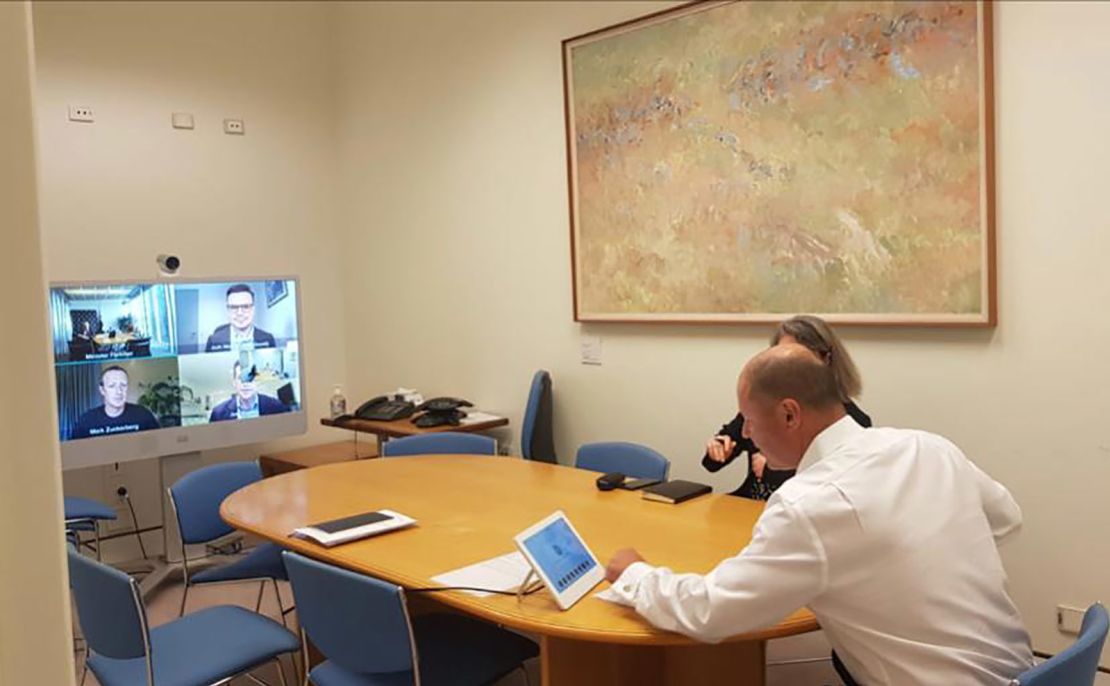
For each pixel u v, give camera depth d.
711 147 3.73
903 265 3.22
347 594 2.02
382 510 2.77
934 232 3.13
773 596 1.58
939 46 3.07
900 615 1.57
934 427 3.20
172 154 4.89
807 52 3.40
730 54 3.63
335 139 5.60
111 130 4.67
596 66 4.11
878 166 3.25
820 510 1.56
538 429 4.32
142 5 4.76
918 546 1.57
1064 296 2.87
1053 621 2.97
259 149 5.25
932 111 3.10
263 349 4.59
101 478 4.64
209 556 4.61
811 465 1.75
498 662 2.33
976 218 3.03
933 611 1.57
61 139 4.50
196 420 4.35
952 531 1.62
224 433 4.45
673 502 2.73
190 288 4.30
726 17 3.63
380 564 2.24
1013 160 2.95
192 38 4.95
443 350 5.09
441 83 4.92
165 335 4.23
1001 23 2.94
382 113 5.28
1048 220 2.89
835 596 1.59
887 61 3.20
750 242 3.64
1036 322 2.94
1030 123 2.90
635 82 3.96
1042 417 2.95
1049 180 2.88
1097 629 1.60
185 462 4.51
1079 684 1.55
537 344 4.59
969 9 2.99
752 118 3.59
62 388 3.90
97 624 2.26
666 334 4.01
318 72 5.51
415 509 2.78
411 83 5.09
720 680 2.38
